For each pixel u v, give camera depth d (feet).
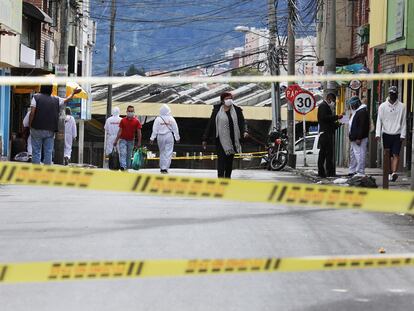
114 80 48.52
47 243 72.90
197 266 44.45
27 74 286.87
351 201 46.52
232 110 136.15
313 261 45.75
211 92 455.63
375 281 59.88
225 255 67.97
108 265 43.86
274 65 316.81
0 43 222.69
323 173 173.78
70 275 43.70
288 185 46.37
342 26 290.76
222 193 46.24
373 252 72.13
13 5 228.84
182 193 46.21
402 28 176.96
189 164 445.78
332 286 57.98
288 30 274.16
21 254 67.31
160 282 58.13
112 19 414.41
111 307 50.96
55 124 148.66
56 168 45.91
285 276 60.90
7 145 256.52
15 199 114.11
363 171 155.94
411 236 82.48
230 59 444.96
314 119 340.39
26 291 55.06
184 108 413.18
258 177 189.88
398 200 46.75
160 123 183.62
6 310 50.08
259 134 431.02
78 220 89.61
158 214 95.71
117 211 98.63
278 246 73.51
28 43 294.25
